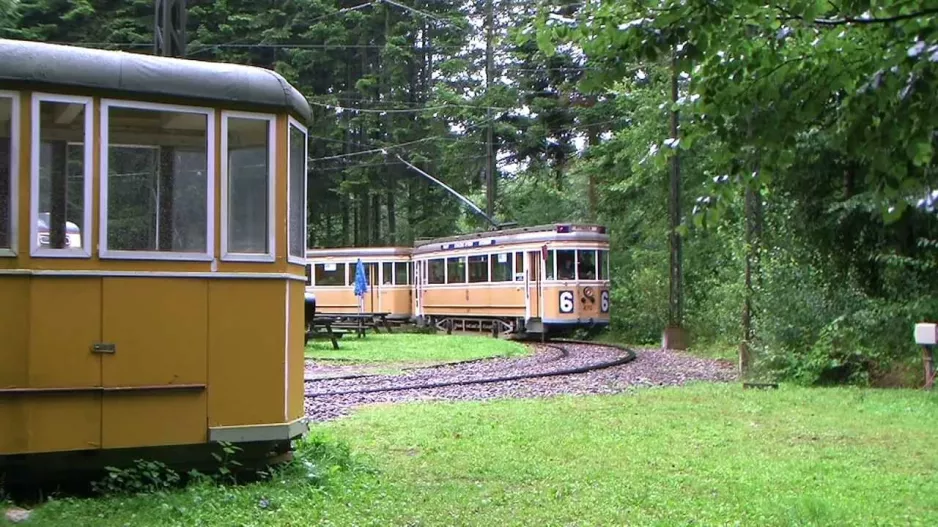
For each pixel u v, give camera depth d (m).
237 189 6.83
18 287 6.11
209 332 6.66
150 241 6.52
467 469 7.54
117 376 6.36
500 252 29.92
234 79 6.78
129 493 6.27
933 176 4.61
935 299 15.20
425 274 34.47
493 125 38.84
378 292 35.94
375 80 43.19
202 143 6.70
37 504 6.12
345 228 47.06
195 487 6.35
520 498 6.43
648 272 28.98
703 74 4.54
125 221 6.46
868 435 9.48
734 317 21.45
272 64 43.44
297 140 7.38
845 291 16.41
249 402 6.77
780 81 4.39
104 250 6.36
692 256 27.94
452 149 41.69
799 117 4.38
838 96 4.41
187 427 6.55
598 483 6.99
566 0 5.26
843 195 16.34
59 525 5.45
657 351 24.48
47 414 6.16
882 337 15.62
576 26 4.64
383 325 35.09
